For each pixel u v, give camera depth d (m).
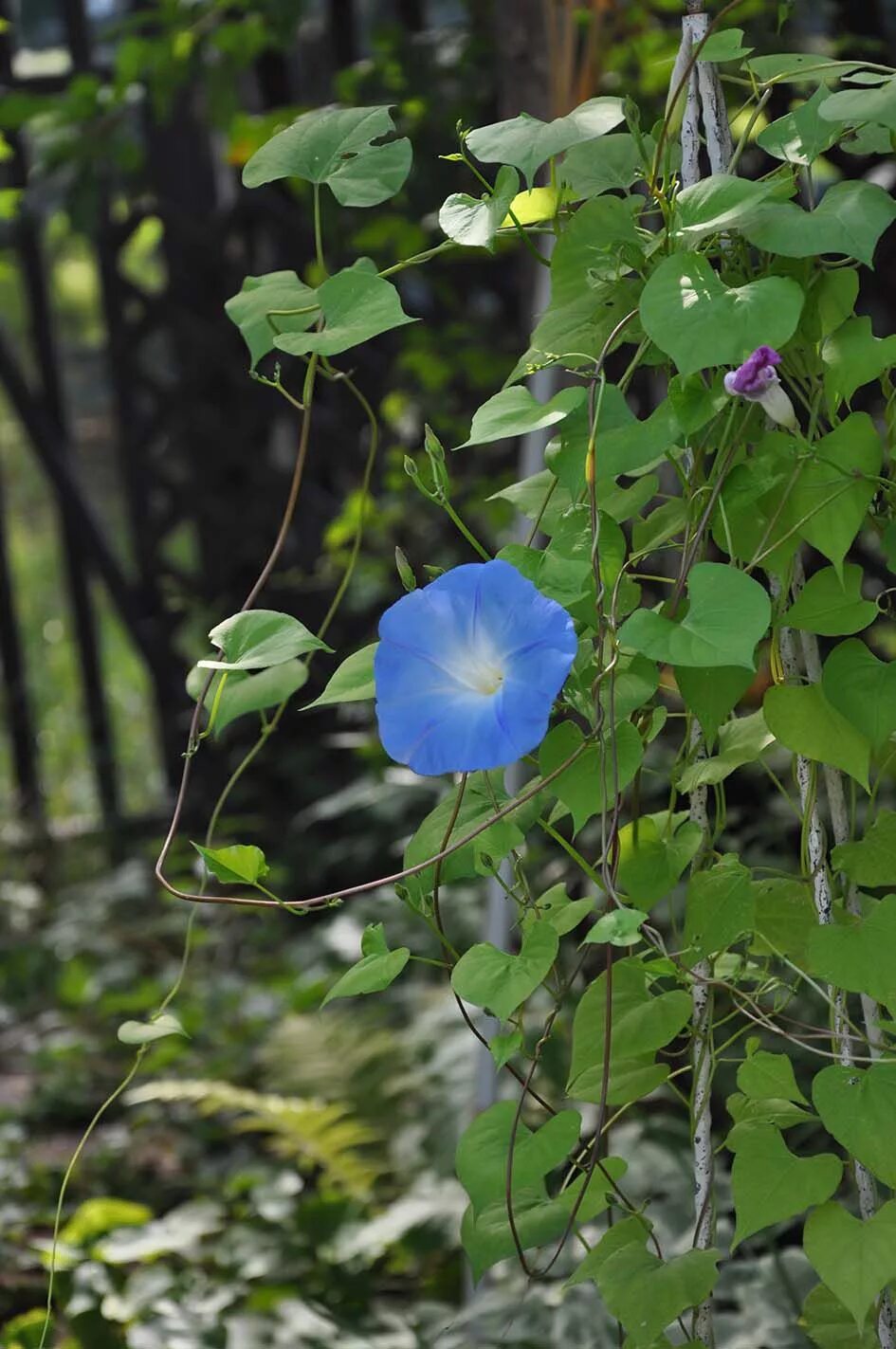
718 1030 3.11
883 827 2.27
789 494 2.22
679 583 2.20
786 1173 2.23
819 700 2.23
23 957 4.96
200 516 5.45
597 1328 2.62
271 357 5.23
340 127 2.27
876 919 2.22
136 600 5.61
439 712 2.14
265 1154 3.68
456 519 2.22
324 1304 2.93
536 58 3.05
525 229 2.28
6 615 5.92
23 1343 2.72
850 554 4.23
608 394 2.23
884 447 2.25
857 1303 2.20
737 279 2.23
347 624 5.35
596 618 2.19
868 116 2.16
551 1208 2.24
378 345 5.11
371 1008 4.05
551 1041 3.31
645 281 2.22
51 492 5.65
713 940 2.25
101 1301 2.80
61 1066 4.13
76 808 7.18
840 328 2.23
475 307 4.93
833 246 2.17
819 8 3.91
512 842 2.23
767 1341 2.56
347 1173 3.30
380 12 5.54
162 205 5.22
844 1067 2.23
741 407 2.22
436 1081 3.57
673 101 2.23
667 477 2.65
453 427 4.84
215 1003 4.42
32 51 6.88
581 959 2.27
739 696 2.22
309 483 5.32
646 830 2.29
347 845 4.98
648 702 2.27
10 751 6.01
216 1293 2.88
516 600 2.14
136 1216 3.11
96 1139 3.73
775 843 3.77
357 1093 3.61
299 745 5.38
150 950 4.95
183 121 5.20
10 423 10.22
